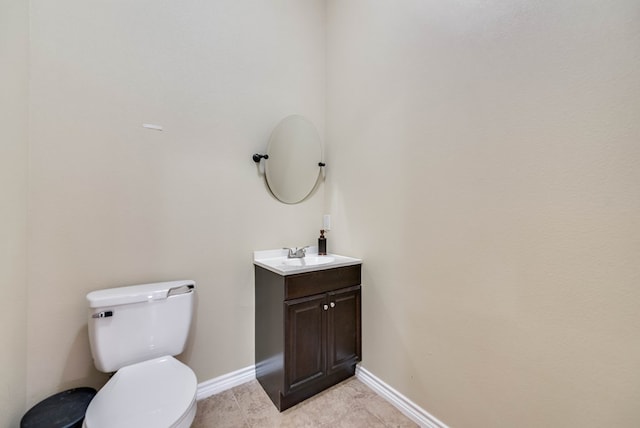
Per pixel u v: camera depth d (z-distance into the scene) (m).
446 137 1.36
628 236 0.84
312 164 2.18
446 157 1.36
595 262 0.90
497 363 1.16
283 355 1.53
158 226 1.55
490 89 1.17
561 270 0.98
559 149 0.98
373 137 1.80
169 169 1.58
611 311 0.87
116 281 1.43
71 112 1.32
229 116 1.80
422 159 1.48
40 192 1.25
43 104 1.26
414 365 1.52
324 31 2.26
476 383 1.23
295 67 2.10
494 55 1.16
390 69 1.68
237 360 1.82
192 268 1.66
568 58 0.95
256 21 1.91
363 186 1.88
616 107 0.86
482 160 1.21
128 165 1.47
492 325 1.17
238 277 1.83
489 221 1.18
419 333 1.49
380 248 1.74
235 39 1.82
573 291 0.95
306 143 2.15
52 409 1.12
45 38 1.26
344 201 2.05
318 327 1.67
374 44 1.79
